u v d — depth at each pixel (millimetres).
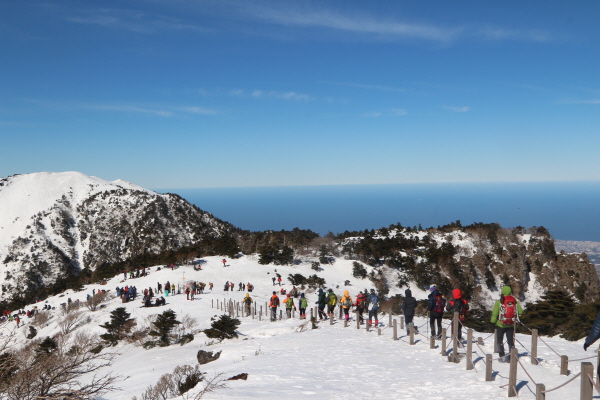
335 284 65750
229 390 9109
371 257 78688
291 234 98062
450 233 86812
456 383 8867
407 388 8781
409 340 14867
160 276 63031
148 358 21406
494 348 11453
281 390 9055
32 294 94875
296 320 23953
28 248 125438
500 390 7910
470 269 75438
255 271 67000
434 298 13648
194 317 33531
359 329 19156
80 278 88500
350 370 11078
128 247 127438
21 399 6234
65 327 37406
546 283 73812
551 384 8156
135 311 40281
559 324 26844
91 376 17609
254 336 21812
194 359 18203
